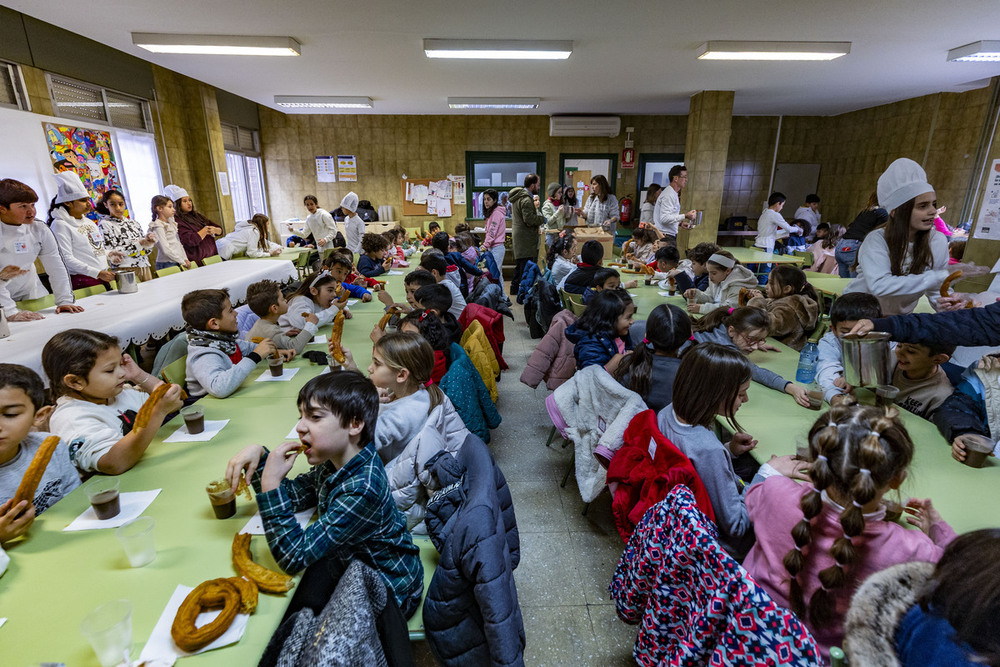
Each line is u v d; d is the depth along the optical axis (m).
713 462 1.49
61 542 1.13
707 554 0.93
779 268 2.92
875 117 8.05
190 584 1.01
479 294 3.69
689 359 1.56
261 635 0.90
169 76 6.07
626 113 8.70
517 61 4.92
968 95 6.60
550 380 2.79
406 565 1.24
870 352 1.75
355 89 6.34
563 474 2.72
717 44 4.27
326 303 3.12
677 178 6.09
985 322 1.56
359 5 3.40
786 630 0.79
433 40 4.18
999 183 3.76
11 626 0.90
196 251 5.18
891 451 0.96
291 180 8.91
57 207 3.49
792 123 9.02
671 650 1.13
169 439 1.63
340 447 1.15
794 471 1.38
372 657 0.81
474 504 1.16
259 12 3.53
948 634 0.67
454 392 2.14
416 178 9.02
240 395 2.02
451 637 1.17
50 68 4.38
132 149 5.51
